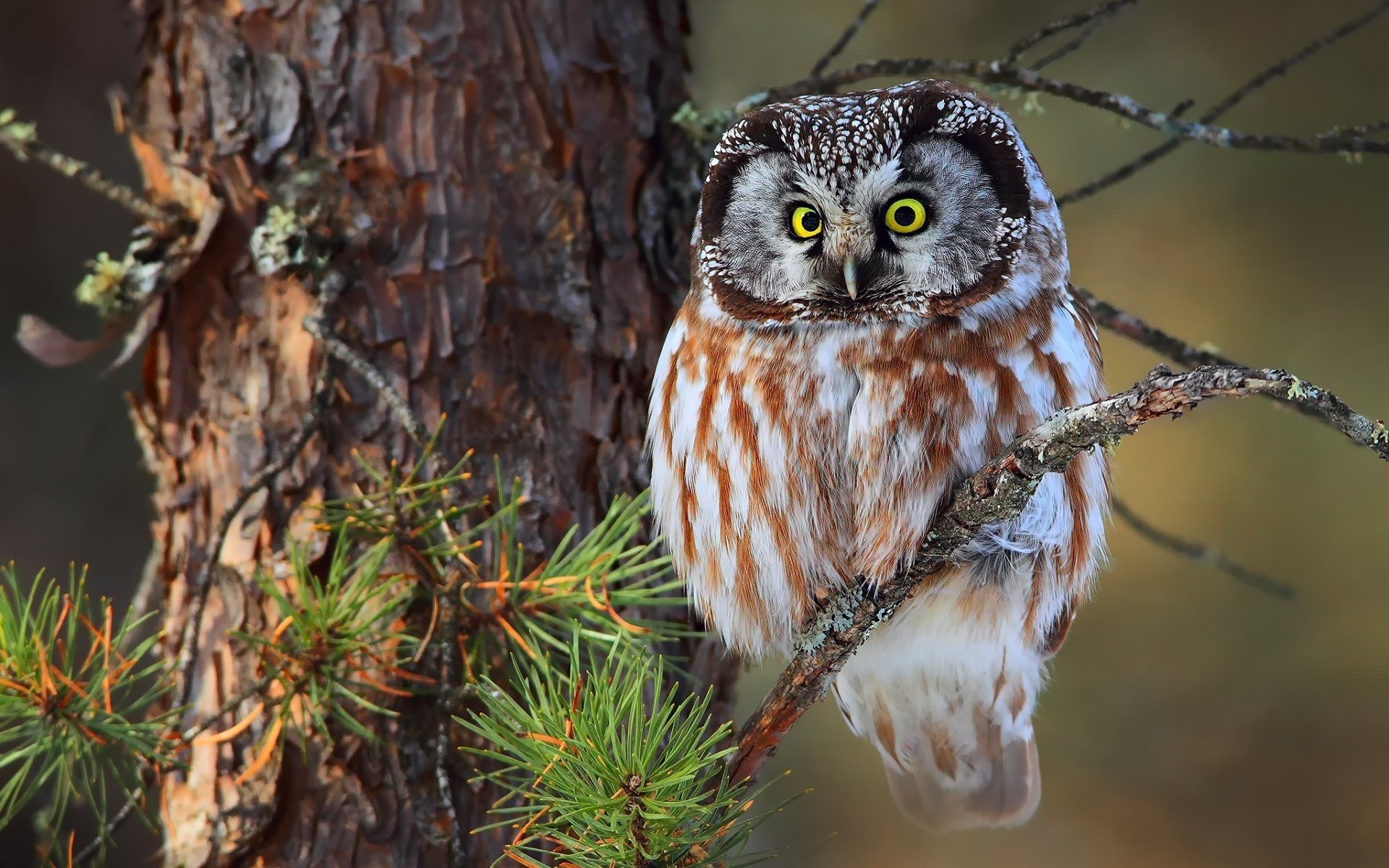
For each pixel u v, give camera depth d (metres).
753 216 7.38
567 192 7.41
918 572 6.24
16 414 12.03
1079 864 17.78
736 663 8.04
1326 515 18.84
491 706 5.97
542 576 6.71
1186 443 19.44
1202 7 16.36
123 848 11.16
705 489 7.44
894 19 15.87
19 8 12.20
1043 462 5.50
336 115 7.02
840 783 18.48
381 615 6.32
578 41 7.49
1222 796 17.95
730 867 5.79
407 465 7.00
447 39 7.15
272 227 6.86
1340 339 17.89
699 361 7.43
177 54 7.18
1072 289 7.93
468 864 6.81
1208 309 18.25
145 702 6.29
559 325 7.37
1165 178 17.70
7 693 6.00
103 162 12.41
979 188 7.27
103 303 7.20
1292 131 16.81
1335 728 18.03
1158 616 19.25
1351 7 16.31
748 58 15.88
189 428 7.23
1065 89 7.22
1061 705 19.06
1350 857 16.70
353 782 6.81
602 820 5.50
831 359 7.18
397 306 7.06
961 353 7.11
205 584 6.16
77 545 12.04
